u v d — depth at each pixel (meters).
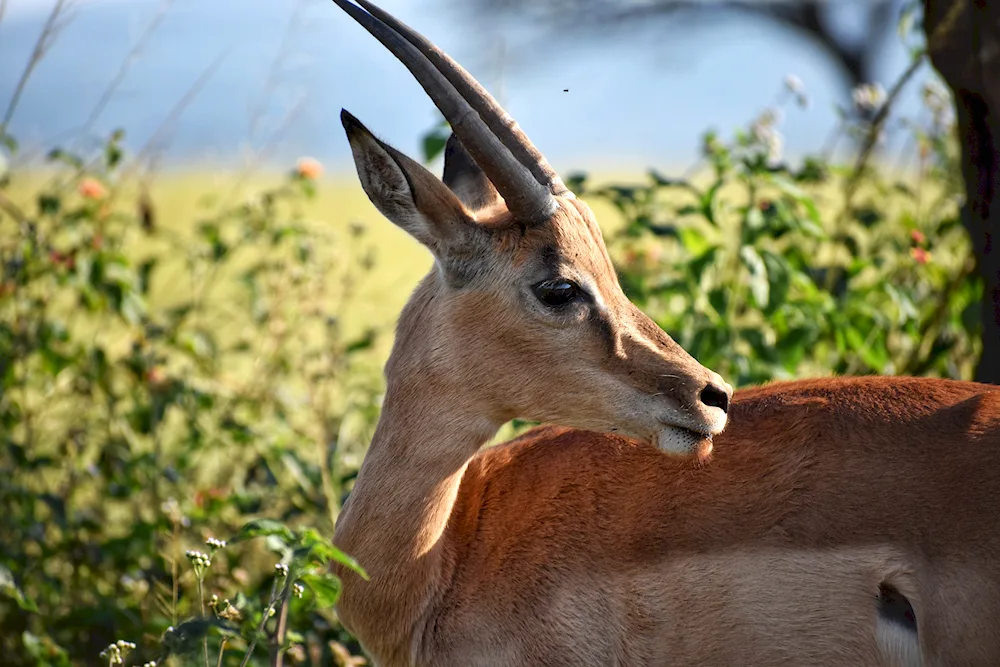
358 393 14.49
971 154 12.19
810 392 9.07
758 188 14.86
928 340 13.81
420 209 8.93
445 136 12.31
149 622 11.18
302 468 12.45
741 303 13.73
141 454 12.82
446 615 9.20
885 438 8.52
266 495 12.58
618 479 9.19
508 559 9.19
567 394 9.02
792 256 13.63
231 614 8.98
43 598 12.07
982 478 8.11
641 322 9.08
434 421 9.14
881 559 8.30
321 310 14.67
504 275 8.97
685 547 8.77
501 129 9.36
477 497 9.53
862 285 13.61
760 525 8.64
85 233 13.98
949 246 14.72
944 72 12.16
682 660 8.77
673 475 9.03
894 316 13.43
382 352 18.20
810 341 12.31
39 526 12.15
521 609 9.04
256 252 20.88
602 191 13.47
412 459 9.14
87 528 12.39
